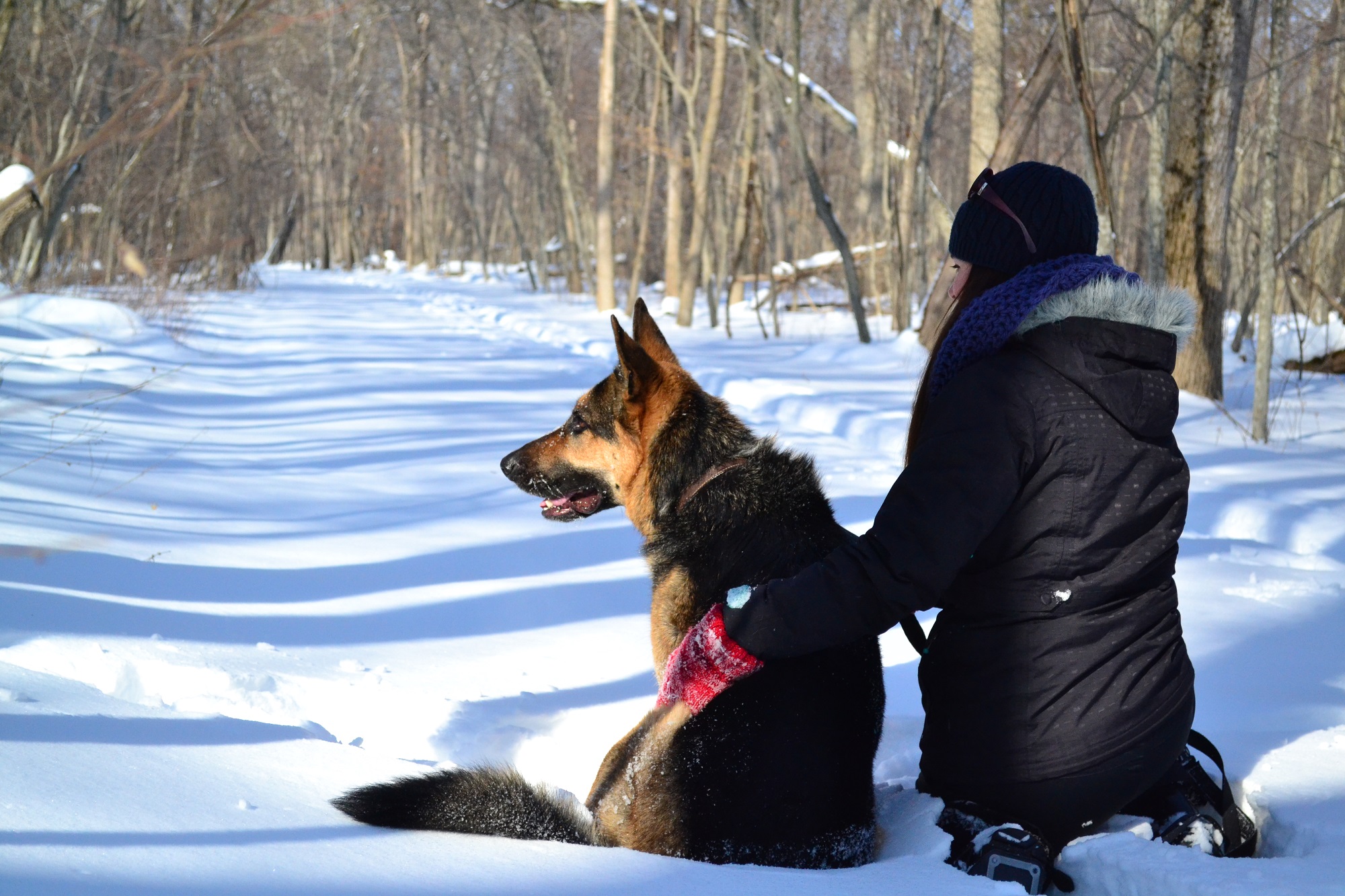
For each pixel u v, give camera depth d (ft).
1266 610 14.21
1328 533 18.22
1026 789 6.94
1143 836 7.43
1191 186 34.68
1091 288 6.71
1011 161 40.81
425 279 126.00
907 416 28.40
